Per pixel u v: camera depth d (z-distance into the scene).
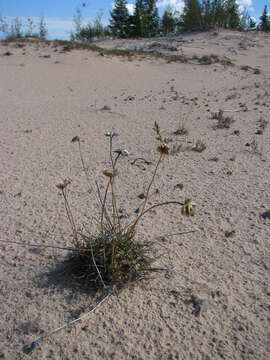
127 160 1.03
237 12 8.20
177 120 1.55
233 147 1.16
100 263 0.50
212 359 0.41
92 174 0.92
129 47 5.87
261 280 0.54
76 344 0.43
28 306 0.48
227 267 0.56
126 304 0.48
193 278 0.53
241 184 0.86
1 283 0.52
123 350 0.42
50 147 1.15
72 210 0.73
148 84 2.75
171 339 0.44
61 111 1.70
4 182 0.87
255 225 0.68
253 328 0.45
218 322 0.46
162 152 0.50
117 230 0.63
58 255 0.58
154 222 0.69
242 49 5.55
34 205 0.75
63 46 3.64
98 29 8.57
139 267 0.52
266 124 1.47
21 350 0.42
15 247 0.60
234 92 2.43
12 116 1.57
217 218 0.71
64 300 0.49
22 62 3.11
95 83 2.67
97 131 1.35
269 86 2.69
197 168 0.97
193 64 3.89
